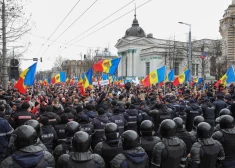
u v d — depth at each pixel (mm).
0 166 3477
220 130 5375
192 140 6184
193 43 70000
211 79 48156
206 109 10648
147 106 11406
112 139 5223
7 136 6582
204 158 4805
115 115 8016
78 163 3873
